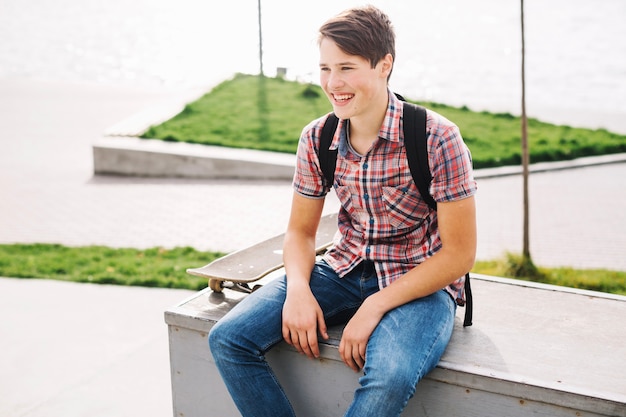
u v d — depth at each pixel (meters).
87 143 9.48
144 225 5.96
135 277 4.47
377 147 2.00
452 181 1.95
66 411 2.89
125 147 7.80
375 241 2.13
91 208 6.53
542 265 4.97
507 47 20.73
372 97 1.95
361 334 1.95
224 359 2.04
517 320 2.23
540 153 8.09
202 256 5.02
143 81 17.33
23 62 20.44
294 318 2.03
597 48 20.38
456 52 19.81
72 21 30.22
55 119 11.04
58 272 4.67
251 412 2.04
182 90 13.80
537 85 15.34
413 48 20.58
